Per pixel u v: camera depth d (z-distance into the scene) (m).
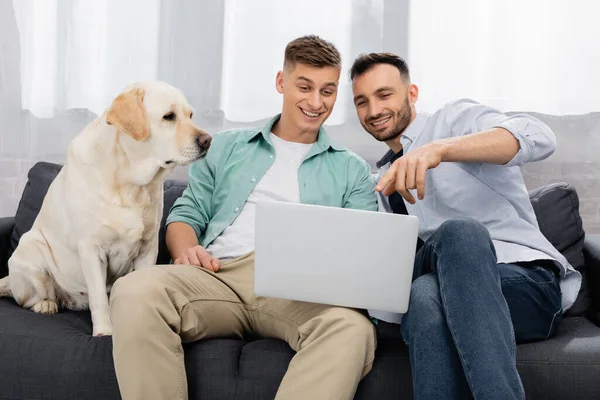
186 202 2.00
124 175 1.76
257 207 1.41
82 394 1.52
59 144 2.61
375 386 1.48
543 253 1.71
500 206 1.79
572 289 1.75
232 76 2.57
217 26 2.57
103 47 2.61
